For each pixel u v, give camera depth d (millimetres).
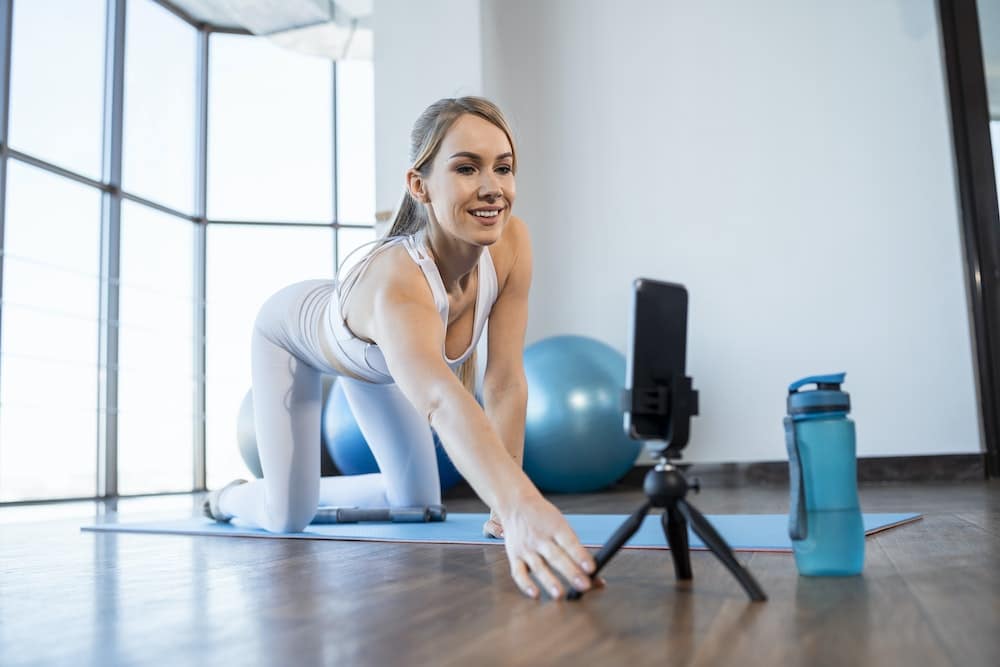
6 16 5129
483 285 1799
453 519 2547
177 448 6312
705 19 4898
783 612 986
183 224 6520
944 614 951
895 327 4473
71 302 5629
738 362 4633
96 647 967
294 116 6855
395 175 4543
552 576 1122
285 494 2215
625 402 1088
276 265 6730
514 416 1876
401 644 907
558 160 5012
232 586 1384
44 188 5480
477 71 4508
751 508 2707
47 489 5453
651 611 1020
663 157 4871
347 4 5855
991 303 4383
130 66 6195
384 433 2453
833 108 4676
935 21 4594
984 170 4453
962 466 4309
